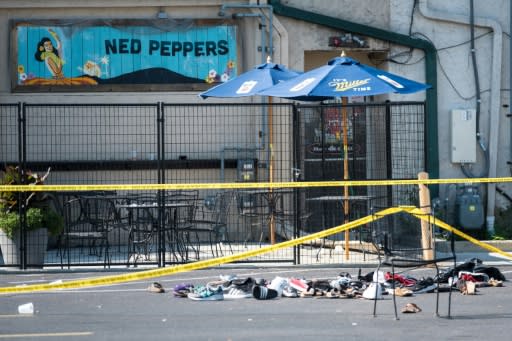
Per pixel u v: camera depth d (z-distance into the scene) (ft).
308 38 210.79
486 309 128.06
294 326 116.47
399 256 140.36
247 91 180.75
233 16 209.56
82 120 207.10
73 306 133.59
